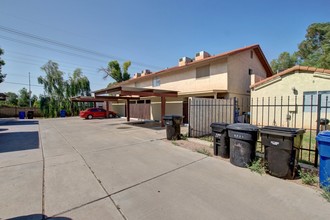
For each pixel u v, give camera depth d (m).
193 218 2.33
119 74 36.28
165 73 16.39
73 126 12.96
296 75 10.32
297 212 2.45
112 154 5.39
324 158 3.00
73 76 28.48
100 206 2.62
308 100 9.90
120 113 24.50
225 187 3.20
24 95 43.59
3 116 24.42
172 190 3.11
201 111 8.39
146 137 8.16
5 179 3.58
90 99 21.36
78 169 4.14
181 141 7.17
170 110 15.73
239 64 13.20
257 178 3.57
